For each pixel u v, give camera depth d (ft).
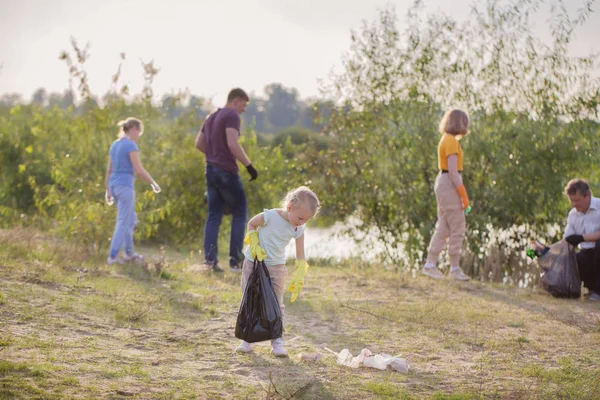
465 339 18.84
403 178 35.12
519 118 33.60
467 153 34.12
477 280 30.91
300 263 16.30
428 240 34.22
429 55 34.83
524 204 32.89
